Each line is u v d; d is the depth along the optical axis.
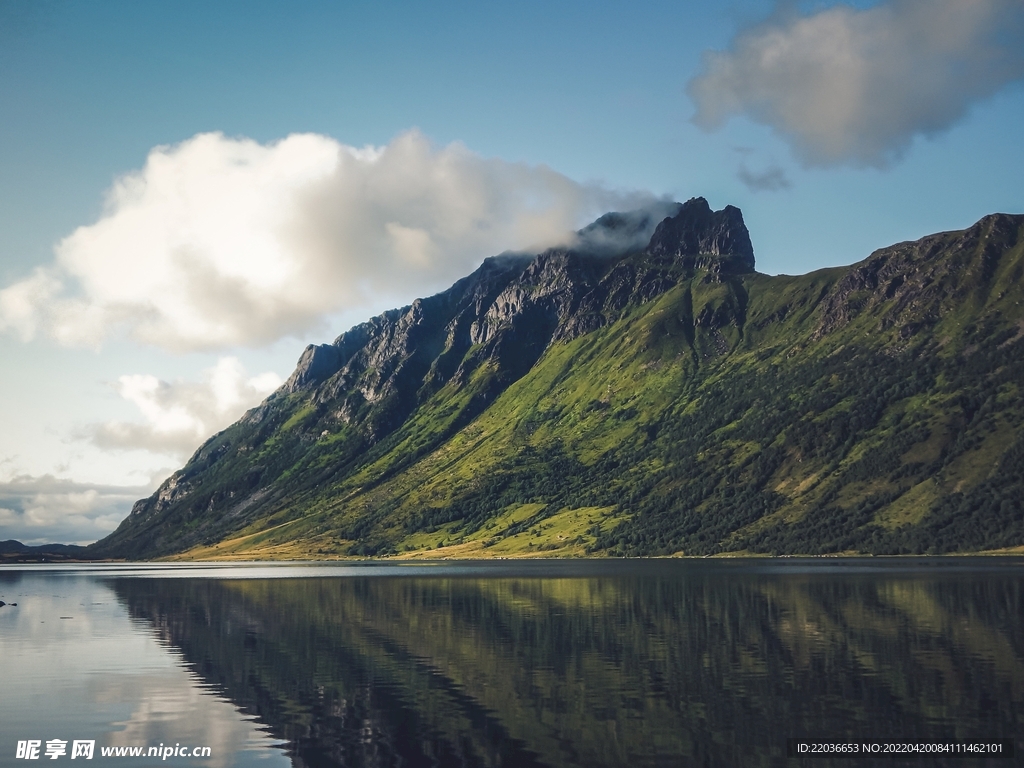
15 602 176.38
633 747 57.09
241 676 83.12
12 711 69.44
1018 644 92.75
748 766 53.06
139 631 119.62
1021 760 53.47
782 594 157.12
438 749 57.47
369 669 85.75
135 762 55.75
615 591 174.88
